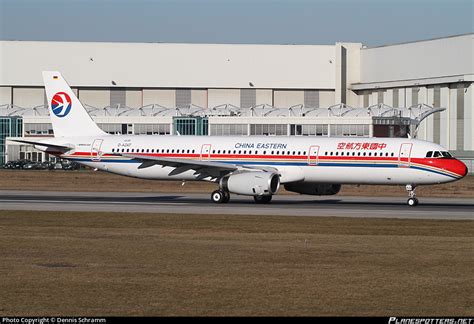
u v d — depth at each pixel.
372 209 135.62
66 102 172.00
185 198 166.12
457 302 59.12
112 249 84.31
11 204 144.88
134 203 149.12
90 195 175.25
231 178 146.12
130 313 54.91
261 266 73.81
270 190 144.00
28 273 69.81
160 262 75.81
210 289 63.12
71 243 89.00
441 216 122.31
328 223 110.81
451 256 80.31
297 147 150.88
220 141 158.12
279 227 105.75
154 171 162.00
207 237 94.88
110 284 64.94
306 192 157.88
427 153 143.12
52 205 142.62
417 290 63.22
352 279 67.50
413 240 92.81
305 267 73.31
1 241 90.62
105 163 166.50
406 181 145.00
